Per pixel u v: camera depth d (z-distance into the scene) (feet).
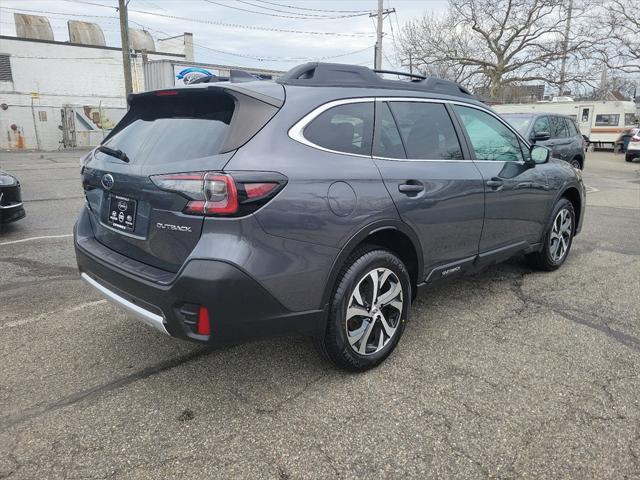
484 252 13.38
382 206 10.05
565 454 8.16
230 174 8.22
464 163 12.50
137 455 8.14
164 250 8.96
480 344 11.91
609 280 16.53
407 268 11.53
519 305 14.34
